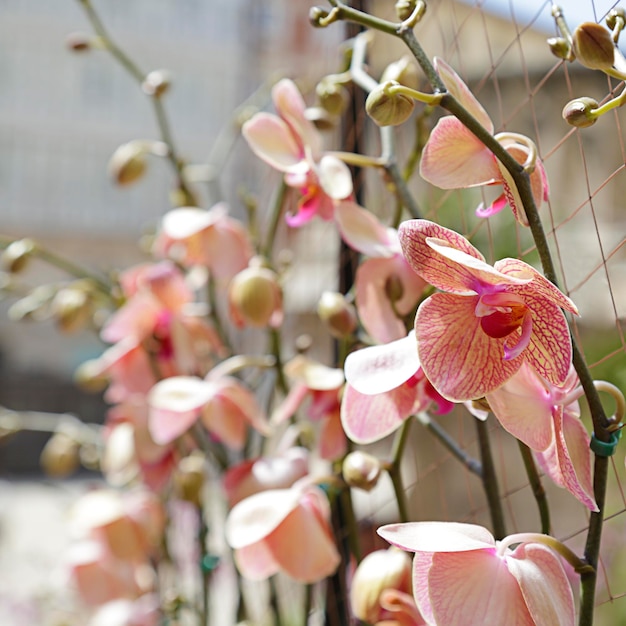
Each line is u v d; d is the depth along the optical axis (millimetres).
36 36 9000
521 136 626
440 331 596
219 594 1297
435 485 1306
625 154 645
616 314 648
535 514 1422
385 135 770
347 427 686
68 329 1158
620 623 1192
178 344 973
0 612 1721
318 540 765
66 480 4598
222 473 1020
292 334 1298
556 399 617
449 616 587
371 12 913
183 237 917
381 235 735
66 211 8992
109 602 1135
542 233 604
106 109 9195
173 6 9117
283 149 750
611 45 598
